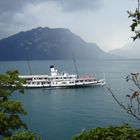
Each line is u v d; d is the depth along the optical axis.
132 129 8.93
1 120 22.73
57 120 86.56
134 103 96.44
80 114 93.81
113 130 8.95
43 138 69.06
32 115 94.12
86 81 163.75
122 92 141.88
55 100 124.19
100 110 98.31
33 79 158.50
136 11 8.37
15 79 24.44
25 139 11.52
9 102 23.67
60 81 159.50
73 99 125.62
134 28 8.42
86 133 9.03
